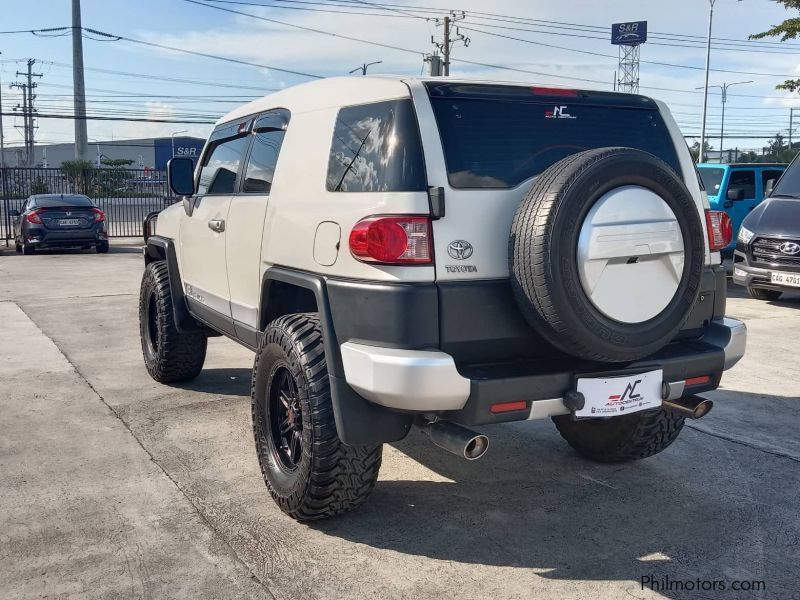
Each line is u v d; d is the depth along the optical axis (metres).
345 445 3.20
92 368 6.36
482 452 2.93
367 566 3.10
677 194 3.00
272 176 3.86
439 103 3.09
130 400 5.42
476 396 2.86
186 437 4.64
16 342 7.41
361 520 3.52
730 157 49.97
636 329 2.96
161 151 69.00
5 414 5.09
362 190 3.12
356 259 3.03
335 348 3.13
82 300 10.13
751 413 5.14
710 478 4.02
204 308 4.86
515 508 3.65
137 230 24.22
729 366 3.44
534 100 3.29
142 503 3.69
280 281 3.61
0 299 10.21
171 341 5.48
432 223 2.92
